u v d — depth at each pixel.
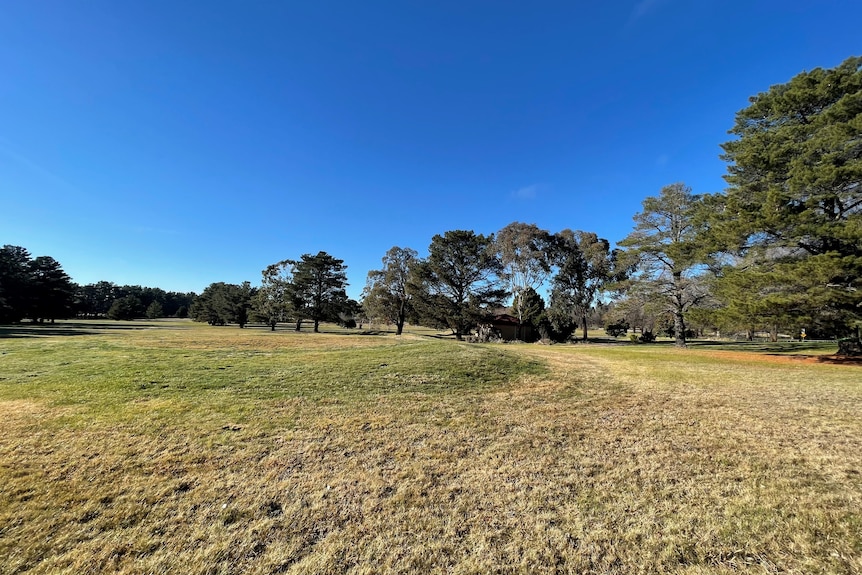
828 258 11.78
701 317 15.72
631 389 8.58
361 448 4.75
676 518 3.13
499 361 11.43
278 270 49.97
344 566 2.57
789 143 14.70
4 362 10.73
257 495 3.51
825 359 14.45
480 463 4.32
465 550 2.75
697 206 22.52
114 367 9.86
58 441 4.75
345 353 13.25
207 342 17.95
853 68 14.45
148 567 2.52
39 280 48.38
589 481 3.85
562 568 2.56
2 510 3.15
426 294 36.19
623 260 28.12
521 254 34.50
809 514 3.14
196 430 5.26
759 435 5.20
